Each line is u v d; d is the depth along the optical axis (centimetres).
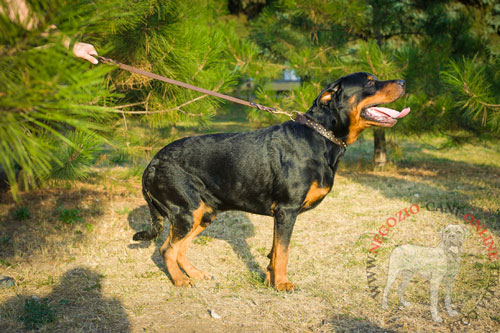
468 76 538
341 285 368
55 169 393
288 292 351
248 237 506
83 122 143
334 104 344
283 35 941
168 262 368
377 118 338
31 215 573
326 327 295
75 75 126
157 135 633
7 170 136
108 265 411
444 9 923
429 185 776
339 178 850
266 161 346
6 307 315
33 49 130
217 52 520
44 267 400
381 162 951
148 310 321
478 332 281
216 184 356
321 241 488
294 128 352
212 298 343
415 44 899
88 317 306
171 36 449
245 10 1950
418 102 711
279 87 2344
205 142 361
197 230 387
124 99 538
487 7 1048
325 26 912
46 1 127
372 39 903
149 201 374
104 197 680
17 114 133
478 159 1092
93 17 141
